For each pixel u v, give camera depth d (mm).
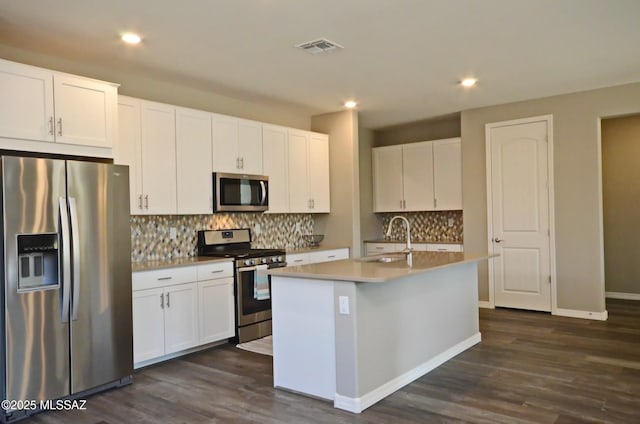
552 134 5445
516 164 5703
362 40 3562
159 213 4246
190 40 3504
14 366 2883
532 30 3432
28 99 3141
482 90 5098
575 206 5332
